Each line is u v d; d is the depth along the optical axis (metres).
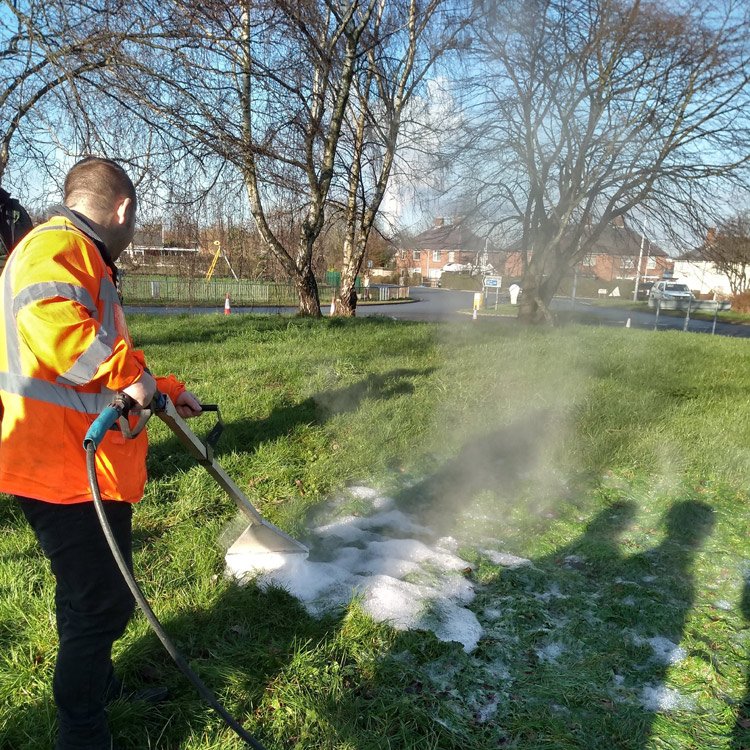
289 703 2.06
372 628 2.45
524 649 2.46
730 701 2.19
